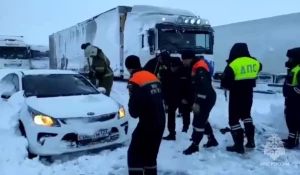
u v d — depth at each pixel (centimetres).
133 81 367
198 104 491
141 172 366
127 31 1277
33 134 469
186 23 1132
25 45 2341
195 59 513
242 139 514
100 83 813
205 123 510
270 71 1441
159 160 473
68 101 529
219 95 1081
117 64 1363
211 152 516
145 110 363
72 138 471
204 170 439
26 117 493
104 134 491
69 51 2009
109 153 499
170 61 572
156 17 1120
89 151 504
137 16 1220
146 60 1127
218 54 1748
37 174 420
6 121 525
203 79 488
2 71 1205
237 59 510
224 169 444
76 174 425
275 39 1415
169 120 577
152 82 369
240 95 510
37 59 2598
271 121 692
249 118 527
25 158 456
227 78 504
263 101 1020
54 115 474
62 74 660
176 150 523
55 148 461
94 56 798
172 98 570
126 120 532
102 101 545
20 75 636
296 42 1317
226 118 727
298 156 498
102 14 1523
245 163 467
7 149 462
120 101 886
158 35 1080
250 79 511
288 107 535
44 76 638
